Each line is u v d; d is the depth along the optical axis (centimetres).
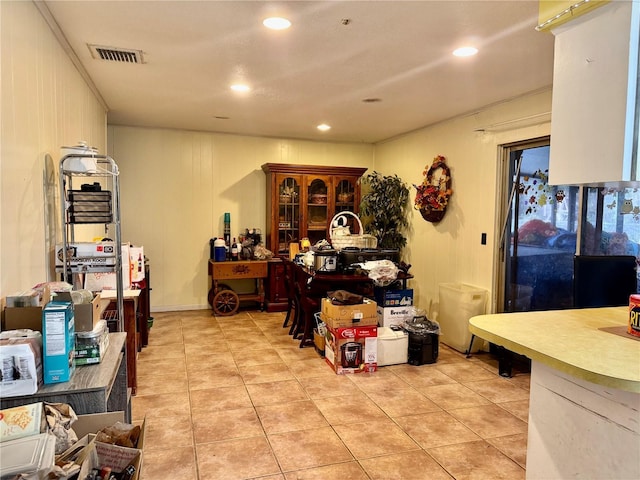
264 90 377
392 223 573
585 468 151
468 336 418
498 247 416
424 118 475
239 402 306
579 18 163
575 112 166
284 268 538
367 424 278
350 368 362
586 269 239
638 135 149
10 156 188
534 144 382
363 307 366
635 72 148
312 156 629
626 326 176
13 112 192
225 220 580
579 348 148
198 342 443
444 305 446
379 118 480
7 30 186
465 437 263
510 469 231
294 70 323
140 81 354
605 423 144
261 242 603
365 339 364
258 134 594
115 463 136
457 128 464
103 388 153
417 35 257
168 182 567
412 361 387
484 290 423
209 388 329
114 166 258
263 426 273
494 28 246
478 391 331
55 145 258
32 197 217
